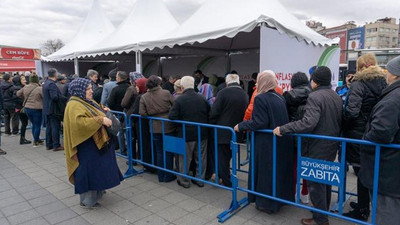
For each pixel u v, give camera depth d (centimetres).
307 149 293
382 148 226
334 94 291
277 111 309
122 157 535
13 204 376
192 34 580
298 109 328
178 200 379
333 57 733
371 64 305
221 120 386
